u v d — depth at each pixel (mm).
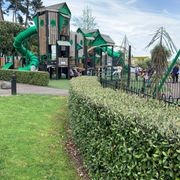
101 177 3857
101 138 3885
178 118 3088
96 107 4117
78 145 5645
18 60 37125
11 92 14922
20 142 6316
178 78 16422
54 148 6059
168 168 2303
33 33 30328
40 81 20297
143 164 2666
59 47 29406
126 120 3061
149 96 6602
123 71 12211
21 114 9484
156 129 2555
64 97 14133
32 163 5164
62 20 29797
